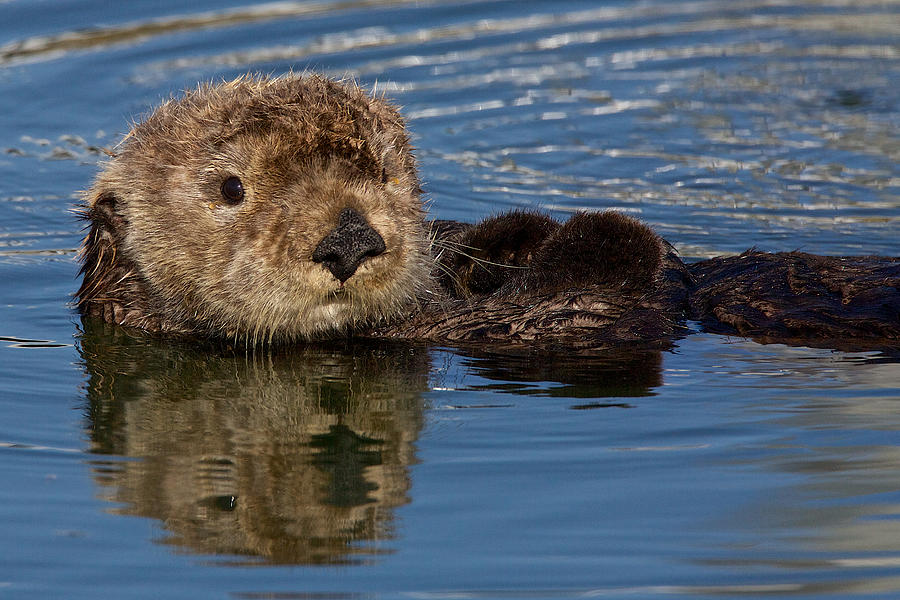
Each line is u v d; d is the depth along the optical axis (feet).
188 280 38.81
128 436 32.96
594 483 29.32
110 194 40.68
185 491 29.17
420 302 41.47
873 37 86.84
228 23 84.53
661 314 40.86
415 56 81.10
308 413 34.71
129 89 72.33
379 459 31.09
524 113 73.56
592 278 41.45
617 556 25.80
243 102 38.06
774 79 79.41
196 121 38.63
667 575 25.05
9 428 33.42
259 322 37.99
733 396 35.09
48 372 38.50
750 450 31.12
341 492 29.09
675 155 67.97
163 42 80.07
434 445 31.96
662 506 28.07
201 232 37.83
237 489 29.32
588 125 72.13
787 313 39.65
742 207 60.70
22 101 71.92
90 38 80.64
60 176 63.67
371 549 26.16
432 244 43.68
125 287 41.78
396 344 40.57
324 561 25.63
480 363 38.63
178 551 26.09
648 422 33.30
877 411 33.53
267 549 26.21
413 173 40.96
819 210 60.08
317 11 88.12
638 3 93.97
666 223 58.54
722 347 39.24
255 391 36.68
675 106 74.90
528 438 32.27
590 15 90.84
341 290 35.94
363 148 36.32
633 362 38.22
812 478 29.37
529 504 28.19
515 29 87.35
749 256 44.57
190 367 38.88
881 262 42.09
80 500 28.63
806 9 93.45
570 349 39.40
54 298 47.34
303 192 35.68
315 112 36.47
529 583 24.71
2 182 62.59
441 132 70.64
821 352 38.73
